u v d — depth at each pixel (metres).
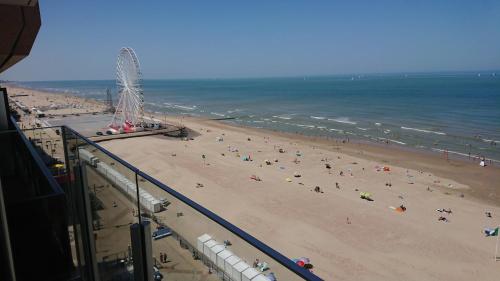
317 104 104.25
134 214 3.44
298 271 2.23
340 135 56.38
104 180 4.19
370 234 21.70
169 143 46.84
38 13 3.08
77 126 56.91
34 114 68.00
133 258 3.53
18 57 3.29
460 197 28.64
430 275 17.64
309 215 24.31
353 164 38.16
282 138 53.56
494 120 66.44
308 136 55.62
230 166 36.47
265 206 25.78
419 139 52.12
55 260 4.60
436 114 75.81
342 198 27.66
